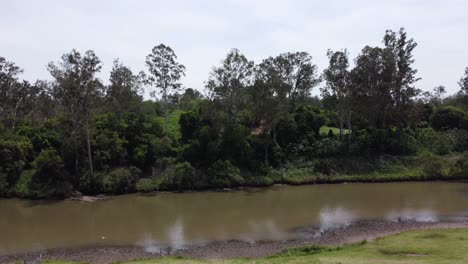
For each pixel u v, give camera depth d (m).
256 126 69.88
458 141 64.69
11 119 63.28
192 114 62.38
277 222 35.00
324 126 74.69
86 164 51.03
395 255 21.47
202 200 45.38
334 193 47.91
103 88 52.91
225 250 27.39
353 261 20.05
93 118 51.09
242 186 52.88
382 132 61.47
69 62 49.12
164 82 61.62
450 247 22.55
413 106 65.75
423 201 42.31
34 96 72.69
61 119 51.00
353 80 61.09
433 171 55.72
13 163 49.09
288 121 61.12
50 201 45.75
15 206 43.47
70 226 34.94
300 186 53.06
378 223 33.66
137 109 68.19
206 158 54.88
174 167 52.16
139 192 50.09
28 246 29.20
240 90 59.16
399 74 63.38
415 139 64.88
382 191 48.47
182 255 26.41
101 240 30.47
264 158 58.38
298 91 67.38
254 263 20.64
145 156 54.47
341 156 59.62
